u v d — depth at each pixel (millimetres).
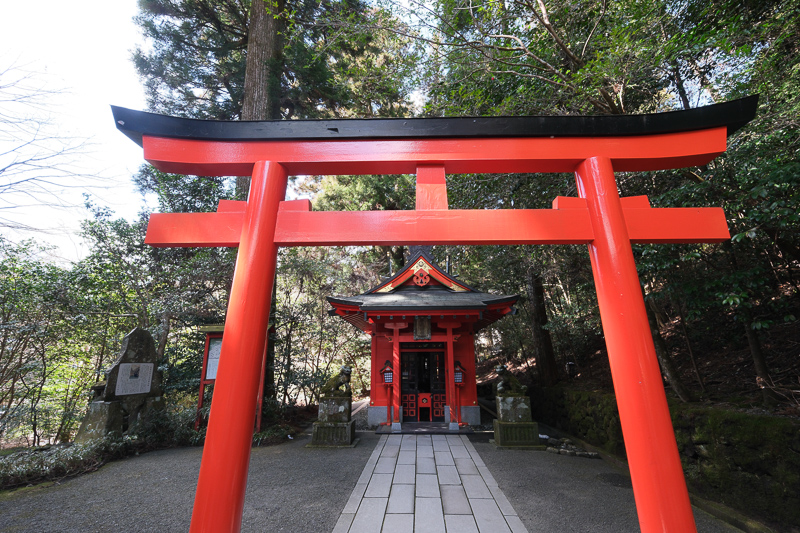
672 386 5105
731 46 4148
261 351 2379
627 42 4414
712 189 4215
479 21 5941
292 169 2834
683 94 5832
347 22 6270
